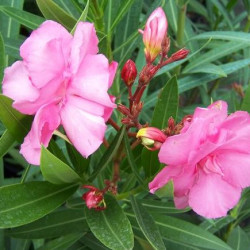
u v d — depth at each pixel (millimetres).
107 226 162
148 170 179
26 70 150
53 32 151
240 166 158
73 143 149
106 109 147
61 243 204
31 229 195
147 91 291
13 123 157
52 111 148
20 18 209
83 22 147
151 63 168
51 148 173
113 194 181
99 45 185
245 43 233
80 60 144
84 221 196
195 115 144
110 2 217
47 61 144
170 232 188
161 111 184
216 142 148
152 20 165
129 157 169
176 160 148
